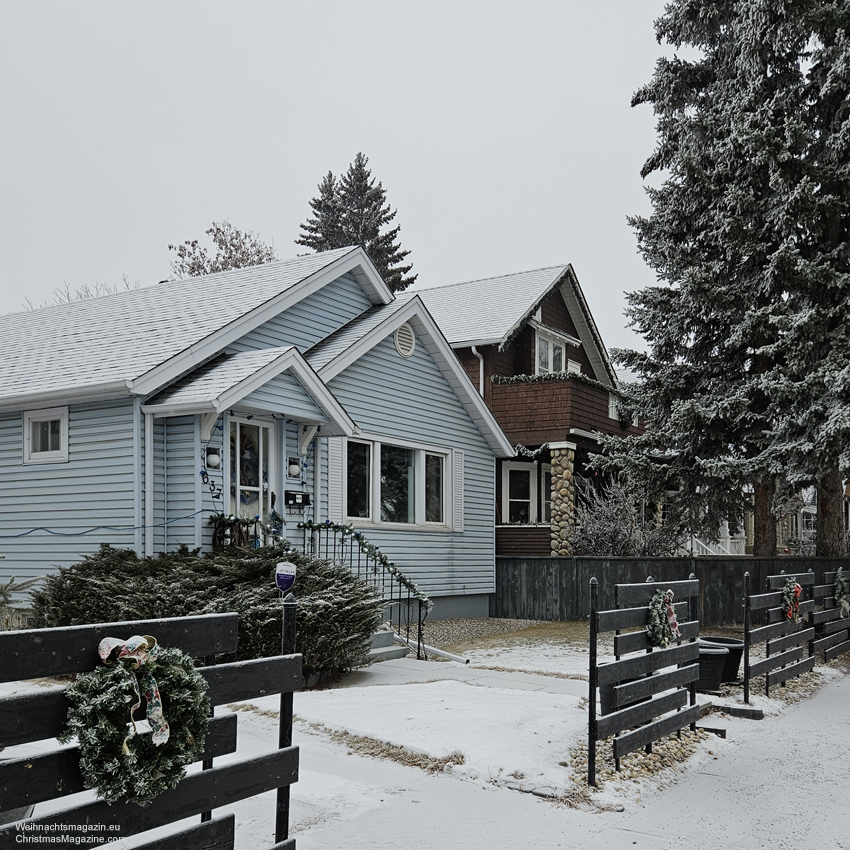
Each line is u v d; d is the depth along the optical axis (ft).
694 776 21.74
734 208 59.62
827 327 57.26
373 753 21.44
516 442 71.46
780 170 56.34
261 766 12.13
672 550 70.95
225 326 40.11
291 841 12.73
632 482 64.23
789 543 112.88
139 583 31.30
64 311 55.72
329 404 40.93
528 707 25.25
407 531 52.37
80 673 9.80
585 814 18.07
